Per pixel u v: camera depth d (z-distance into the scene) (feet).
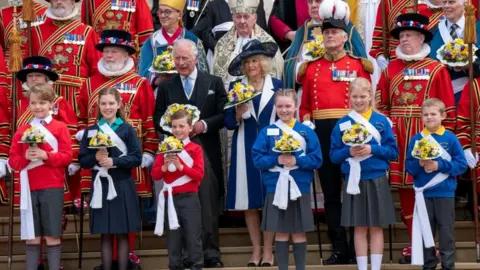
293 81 53.52
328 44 49.96
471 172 50.06
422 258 46.34
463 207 54.19
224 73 54.49
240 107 50.19
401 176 49.52
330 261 49.24
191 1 59.57
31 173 46.34
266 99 50.47
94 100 50.19
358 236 46.47
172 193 46.70
